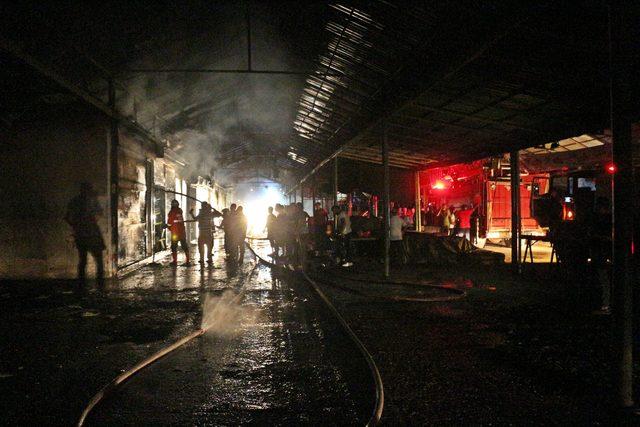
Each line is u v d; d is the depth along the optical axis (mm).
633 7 3561
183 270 12164
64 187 10062
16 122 9914
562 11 5164
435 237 13438
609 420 3420
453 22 6324
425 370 4465
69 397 3855
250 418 3506
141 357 4887
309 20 8883
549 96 7812
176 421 3457
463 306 7340
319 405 3729
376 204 22812
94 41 8141
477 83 7777
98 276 10312
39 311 7047
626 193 3592
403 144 14008
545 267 12164
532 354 4910
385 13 7055
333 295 8422
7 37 6582
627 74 3578
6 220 10016
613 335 3641
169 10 8445
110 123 10320
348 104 12320
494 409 3609
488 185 18797
